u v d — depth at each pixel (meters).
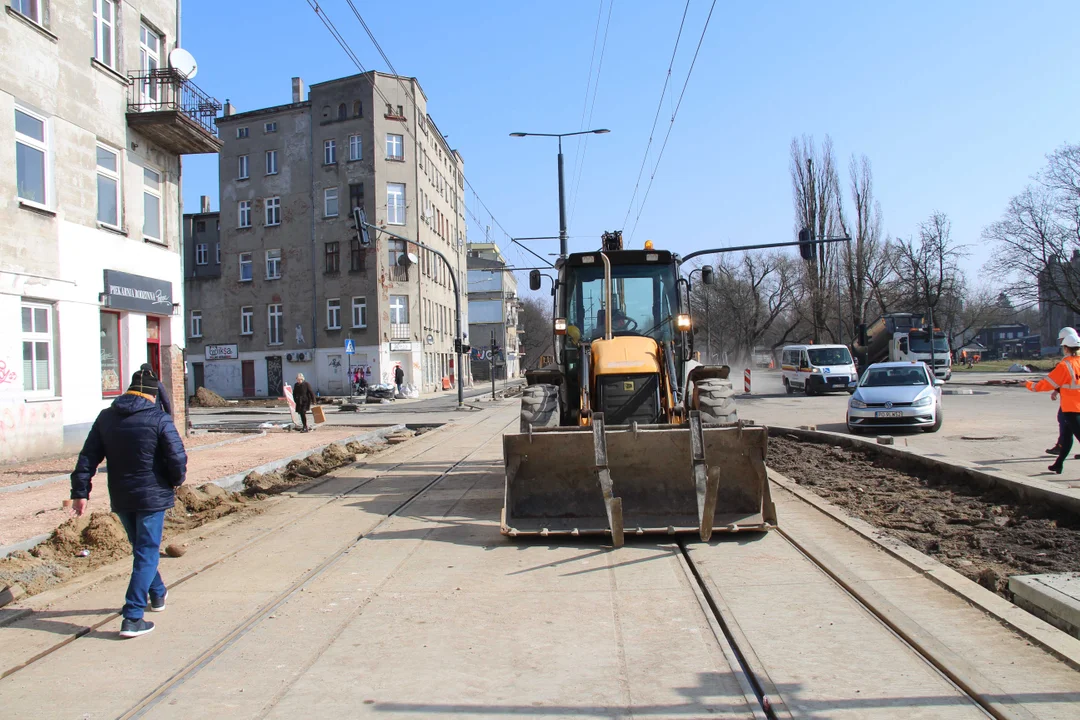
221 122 51.72
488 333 90.06
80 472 5.72
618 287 10.56
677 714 4.08
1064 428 10.39
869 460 13.12
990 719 3.88
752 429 7.81
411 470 14.09
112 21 17.81
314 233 49.56
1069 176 49.47
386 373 48.75
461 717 4.11
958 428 17.91
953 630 5.04
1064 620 4.92
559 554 7.44
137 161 18.50
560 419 10.05
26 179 14.95
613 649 5.02
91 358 16.50
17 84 14.61
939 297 56.47
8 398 14.26
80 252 16.23
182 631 5.57
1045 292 52.81
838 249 51.34
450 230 62.84
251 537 8.61
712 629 5.34
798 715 3.98
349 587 6.56
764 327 69.12
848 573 6.38
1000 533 7.52
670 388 9.08
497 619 5.66
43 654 5.16
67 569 7.35
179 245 20.27
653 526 7.91
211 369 51.66
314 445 18.05
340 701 4.34
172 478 5.81
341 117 49.25
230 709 4.27
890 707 4.04
